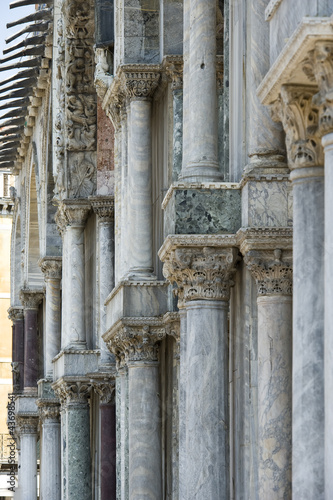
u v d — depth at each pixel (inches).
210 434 762.2
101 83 1176.2
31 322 2129.7
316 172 545.0
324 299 516.7
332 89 497.0
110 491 1366.9
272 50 555.2
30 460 2140.7
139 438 1049.5
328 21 487.2
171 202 766.5
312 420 537.0
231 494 781.3
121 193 1151.0
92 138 1483.8
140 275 1050.7
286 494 687.1
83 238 1509.6
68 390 1494.8
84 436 1502.2
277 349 698.8
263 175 716.7
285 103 542.3
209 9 796.0
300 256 545.6
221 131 893.8
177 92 998.4
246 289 752.3
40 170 1934.1
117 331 1067.3
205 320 764.0
